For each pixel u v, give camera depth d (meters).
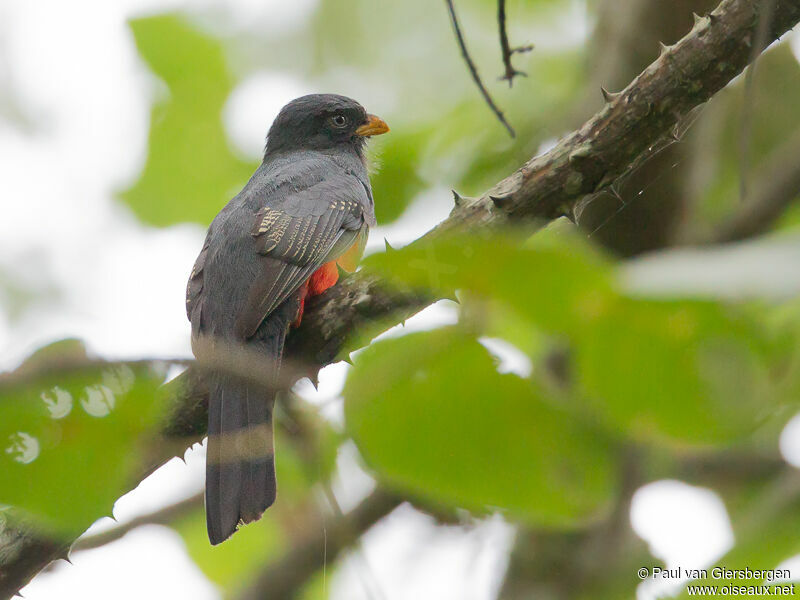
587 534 10.43
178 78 15.88
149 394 3.81
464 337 5.28
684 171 10.95
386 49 17.19
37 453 3.74
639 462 8.83
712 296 3.31
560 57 16.16
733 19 7.27
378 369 5.34
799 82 14.03
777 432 11.95
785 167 12.20
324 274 10.69
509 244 3.52
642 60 12.19
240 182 15.80
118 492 3.85
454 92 16.67
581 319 3.73
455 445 5.70
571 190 7.46
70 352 3.82
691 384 4.57
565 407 5.78
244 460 7.74
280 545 12.38
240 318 9.52
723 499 11.98
